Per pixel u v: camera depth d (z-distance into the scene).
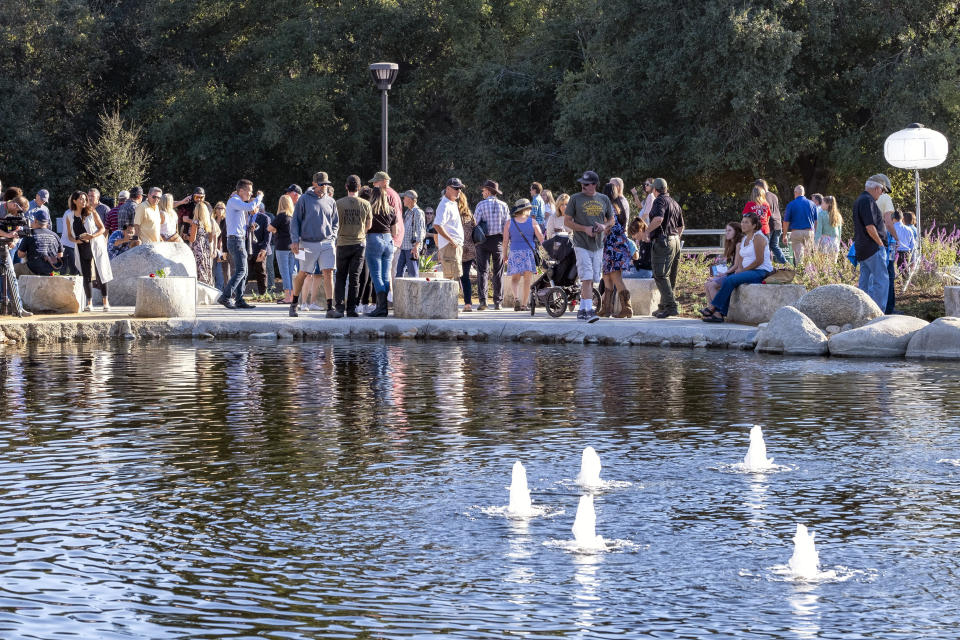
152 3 53.91
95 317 18.86
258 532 6.62
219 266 24.69
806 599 5.45
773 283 17.72
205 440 9.37
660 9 37.25
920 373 13.60
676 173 39.50
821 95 37.72
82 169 52.12
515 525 6.78
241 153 49.69
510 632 5.02
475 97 47.69
